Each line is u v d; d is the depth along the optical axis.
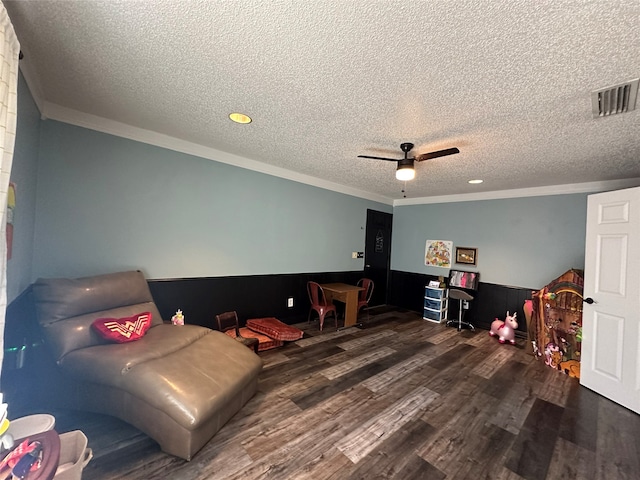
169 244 3.05
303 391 2.48
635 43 1.29
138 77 1.82
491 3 1.12
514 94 1.80
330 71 1.65
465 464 1.73
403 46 1.40
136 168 2.79
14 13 1.28
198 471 1.58
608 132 2.26
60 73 1.81
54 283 2.08
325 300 4.29
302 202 4.38
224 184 3.46
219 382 1.90
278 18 1.26
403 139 2.64
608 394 2.57
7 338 1.76
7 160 1.14
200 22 1.31
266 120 2.37
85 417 1.99
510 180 3.92
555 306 3.27
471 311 4.89
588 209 2.91
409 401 2.41
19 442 1.03
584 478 1.66
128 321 2.22
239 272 3.68
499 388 2.71
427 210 5.60
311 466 1.66
